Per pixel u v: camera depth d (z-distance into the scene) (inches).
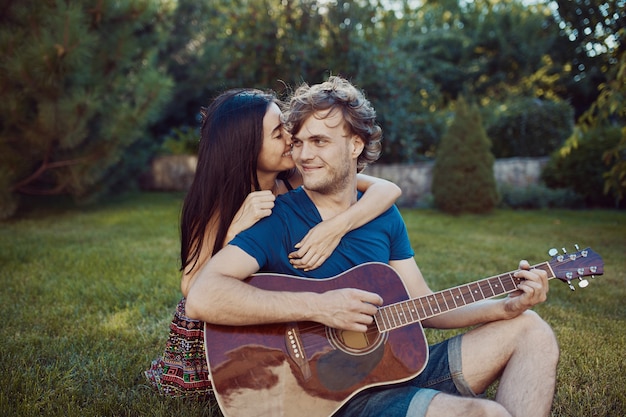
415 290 87.7
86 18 288.5
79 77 287.9
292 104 78.4
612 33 243.0
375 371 74.9
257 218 78.3
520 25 757.9
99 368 105.9
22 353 113.0
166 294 159.5
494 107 545.3
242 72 423.8
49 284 169.2
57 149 305.1
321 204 82.5
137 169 403.9
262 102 85.4
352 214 81.0
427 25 863.7
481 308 80.5
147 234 268.7
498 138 470.9
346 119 77.4
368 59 404.8
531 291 75.7
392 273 80.7
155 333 126.4
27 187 342.3
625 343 123.1
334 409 73.2
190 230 84.8
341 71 401.1
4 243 232.7
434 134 466.9
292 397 73.3
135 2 299.9
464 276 185.3
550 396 72.6
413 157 430.9
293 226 80.7
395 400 70.8
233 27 442.0
